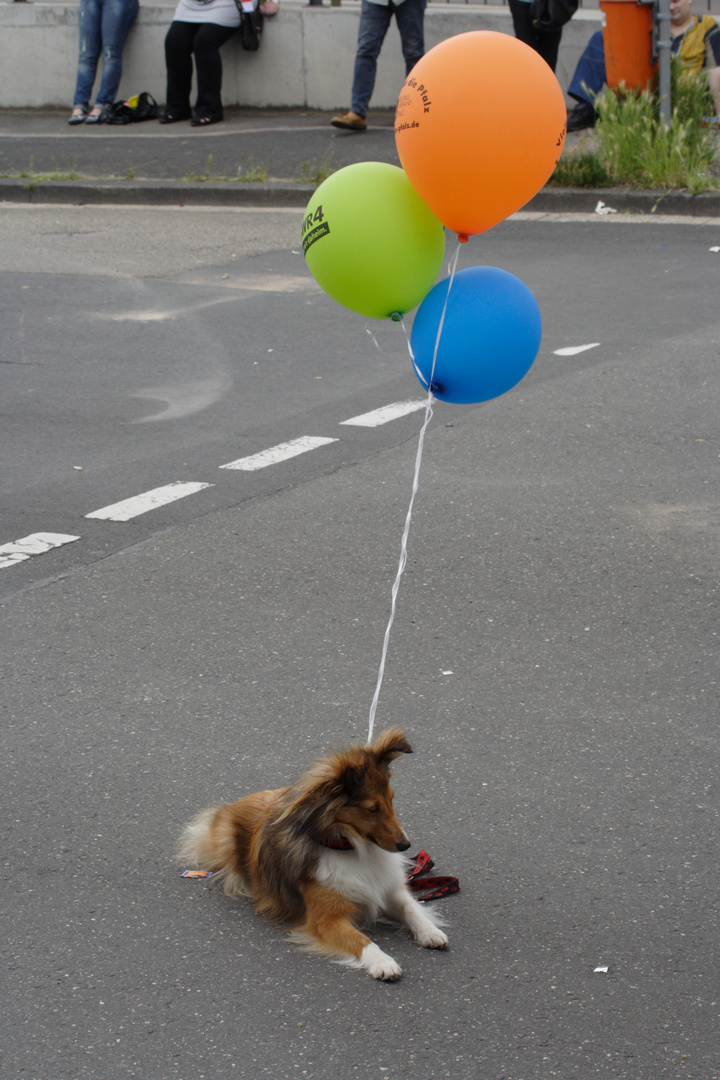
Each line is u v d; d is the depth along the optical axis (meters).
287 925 3.52
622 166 13.62
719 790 4.07
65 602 5.66
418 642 5.20
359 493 6.80
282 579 5.84
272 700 4.78
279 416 8.04
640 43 13.76
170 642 5.28
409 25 15.10
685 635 5.15
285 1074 2.93
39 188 14.86
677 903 3.54
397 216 3.84
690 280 10.66
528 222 13.06
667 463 7.00
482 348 3.85
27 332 9.96
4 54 18.73
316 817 3.32
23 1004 3.20
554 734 4.46
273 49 17.66
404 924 3.49
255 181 14.59
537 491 6.73
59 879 3.76
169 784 4.25
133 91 18.34
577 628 5.26
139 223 13.69
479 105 3.65
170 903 3.64
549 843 3.84
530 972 3.27
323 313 10.33
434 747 4.41
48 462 7.37
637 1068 2.91
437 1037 3.04
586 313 9.87
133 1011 3.16
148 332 9.91
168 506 6.69
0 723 4.67
